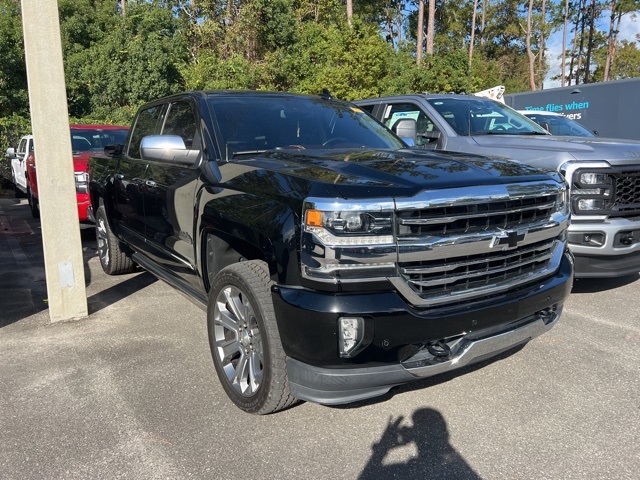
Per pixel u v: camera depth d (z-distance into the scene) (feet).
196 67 69.31
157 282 20.62
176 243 14.11
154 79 68.59
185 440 10.21
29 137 40.34
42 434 10.43
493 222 10.03
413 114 23.79
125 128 33.76
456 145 21.45
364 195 9.06
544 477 9.03
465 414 11.07
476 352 9.95
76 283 16.55
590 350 14.11
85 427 10.65
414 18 169.37
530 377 12.63
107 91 70.85
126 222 18.12
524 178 10.60
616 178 16.96
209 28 77.05
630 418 10.83
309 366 9.32
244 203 10.66
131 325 16.15
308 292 9.18
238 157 12.82
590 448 9.83
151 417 11.00
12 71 61.93
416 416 11.02
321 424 10.75
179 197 13.50
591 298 18.48
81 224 27.04
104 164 20.67
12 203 47.50
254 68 71.82
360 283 9.04
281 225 9.54
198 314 17.07
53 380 12.62
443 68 73.20
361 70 65.16
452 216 9.46
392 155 11.89
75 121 66.33
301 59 73.92
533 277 10.93
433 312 9.49
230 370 11.55
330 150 12.89
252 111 14.24
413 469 9.30
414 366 9.46
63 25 94.89
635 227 17.08
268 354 9.97
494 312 10.02
